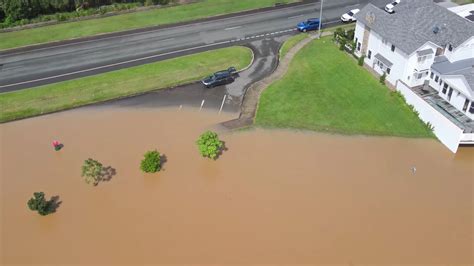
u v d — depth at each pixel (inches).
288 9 3425.2
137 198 1839.3
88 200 1829.5
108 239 1663.4
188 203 1814.7
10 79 2600.9
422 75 2434.8
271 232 1689.2
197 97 2460.6
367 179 1942.7
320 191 1875.0
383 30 2491.4
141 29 3157.0
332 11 3385.8
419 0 2768.2
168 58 2800.2
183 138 2166.6
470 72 2225.6
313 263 1572.3
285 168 1990.7
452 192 1891.0
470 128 2123.5
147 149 2094.0
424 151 2114.9
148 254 1604.3
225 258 1588.3
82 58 2807.6
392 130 2229.3
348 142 2151.8
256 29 3142.2
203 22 3245.6
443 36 2449.6
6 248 1636.3
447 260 1595.7
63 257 1599.4
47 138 2172.7
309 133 2203.5
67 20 3282.5
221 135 2182.6
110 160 2030.0
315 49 2871.6
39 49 2910.9
